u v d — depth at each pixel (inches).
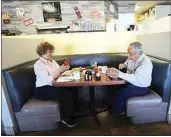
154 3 154.8
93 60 111.3
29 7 146.0
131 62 73.7
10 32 138.7
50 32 149.4
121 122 73.7
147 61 64.8
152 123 70.8
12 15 146.6
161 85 66.3
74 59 110.0
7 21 147.1
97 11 147.0
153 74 73.4
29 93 74.0
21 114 66.3
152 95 68.1
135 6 163.8
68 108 69.9
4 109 63.7
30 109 65.5
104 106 90.6
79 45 117.3
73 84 60.1
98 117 79.0
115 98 70.3
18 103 64.9
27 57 92.0
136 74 63.7
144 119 69.7
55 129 70.4
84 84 59.7
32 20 148.9
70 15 148.2
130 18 151.9
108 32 116.0
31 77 78.1
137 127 69.0
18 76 66.6
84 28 142.8
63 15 148.1
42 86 69.2
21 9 144.4
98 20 148.9
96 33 115.8
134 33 117.2
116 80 61.0
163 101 66.4
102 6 146.1
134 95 67.6
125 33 116.6
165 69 64.1
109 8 149.3
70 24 149.7
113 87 81.4
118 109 70.0
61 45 116.0
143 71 63.3
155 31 96.2
